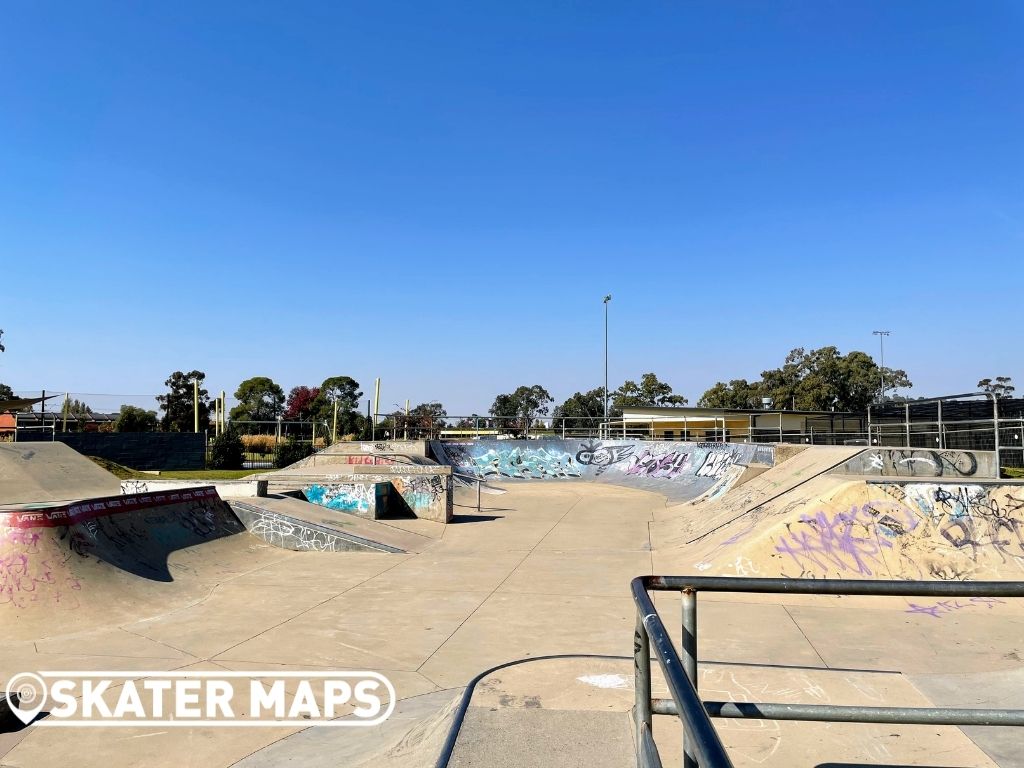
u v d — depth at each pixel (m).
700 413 35.25
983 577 8.63
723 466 23.34
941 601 8.14
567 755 3.33
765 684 4.69
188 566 9.92
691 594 2.48
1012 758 3.58
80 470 15.52
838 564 9.01
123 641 6.89
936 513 9.19
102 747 4.67
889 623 7.34
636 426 39.25
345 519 14.10
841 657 6.20
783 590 2.41
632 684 4.47
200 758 4.52
